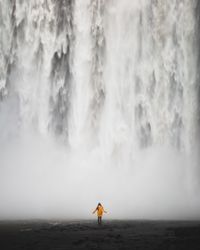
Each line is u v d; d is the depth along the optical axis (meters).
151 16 67.06
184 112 65.81
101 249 30.77
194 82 66.12
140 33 67.19
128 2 67.50
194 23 66.56
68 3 67.44
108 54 67.38
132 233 38.03
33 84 66.56
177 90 66.12
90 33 67.50
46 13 67.06
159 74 66.38
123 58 67.25
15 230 40.00
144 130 65.88
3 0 66.38
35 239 35.06
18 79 66.38
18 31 66.56
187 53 66.31
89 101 67.06
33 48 66.69
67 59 67.50
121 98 66.88
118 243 33.03
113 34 67.50
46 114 66.44
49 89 66.81
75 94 67.06
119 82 67.06
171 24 66.62
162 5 66.88
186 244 32.53
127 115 66.56
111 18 67.62
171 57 66.38
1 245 32.66
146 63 66.75
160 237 35.78
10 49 66.44
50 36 67.06
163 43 66.62
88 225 43.91
